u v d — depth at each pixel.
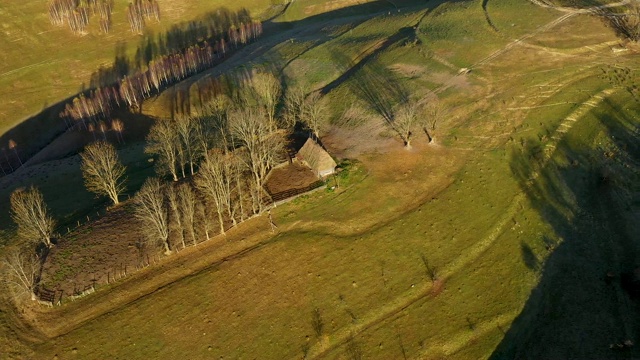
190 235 76.75
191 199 77.75
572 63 115.25
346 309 67.94
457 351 64.00
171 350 62.94
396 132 98.19
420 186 86.50
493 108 103.06
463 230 79.06
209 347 63.38
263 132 90.81
